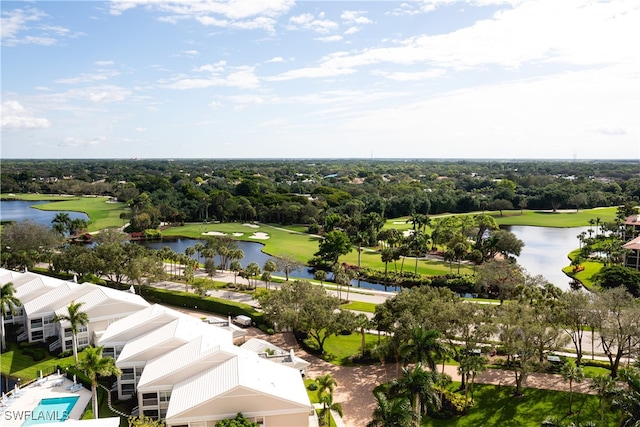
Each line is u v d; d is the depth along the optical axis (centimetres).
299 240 16600
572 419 5091
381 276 11538
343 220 17288
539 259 14038
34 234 13125
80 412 5334
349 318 6581
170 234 17712
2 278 8594
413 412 4022
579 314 6116
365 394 5712
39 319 7294
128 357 5684
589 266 12412
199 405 4491
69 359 6706
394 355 6141
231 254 11706
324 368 6469
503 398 5581
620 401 3994
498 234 13038
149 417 5081
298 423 4672
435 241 14788
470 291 10606
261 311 8444
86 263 9988
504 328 5659
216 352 5228
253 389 4566
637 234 14262
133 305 7344
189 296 9219
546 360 6262
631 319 5616
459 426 5047
